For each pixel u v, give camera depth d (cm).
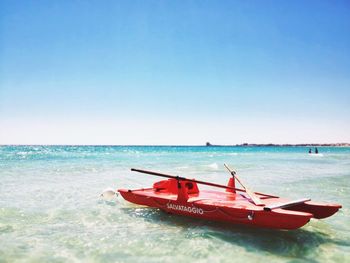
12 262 516
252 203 727
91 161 2819
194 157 4009
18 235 657
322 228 721
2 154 4050
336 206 663
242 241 625
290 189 1290
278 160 3519
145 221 779
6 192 1124
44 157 3375
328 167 2481
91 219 792
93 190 1205
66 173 1762
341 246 607
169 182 892
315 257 553
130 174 1781
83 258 541
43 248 585
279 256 556
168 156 4262
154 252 571
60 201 995
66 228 714
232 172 906
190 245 603
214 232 679
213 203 727
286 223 598
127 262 527
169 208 804
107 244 611
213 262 530
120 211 877
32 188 1220
